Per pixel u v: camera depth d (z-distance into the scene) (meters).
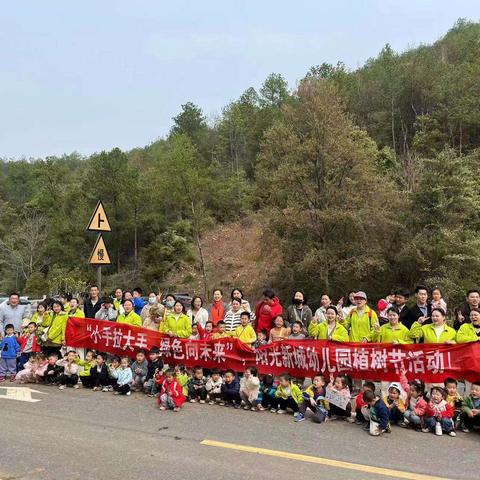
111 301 11.38
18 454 5.95
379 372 8.15
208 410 8.29
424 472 5.47
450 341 7.81
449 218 22.06
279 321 9.61
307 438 6.74
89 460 5.75
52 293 35.94
